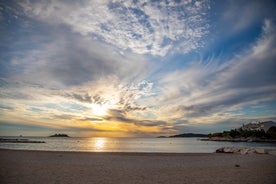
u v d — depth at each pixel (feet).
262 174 36.60
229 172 38.81
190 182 30.22
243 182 30.09
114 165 47.55
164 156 69.77
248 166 47.21
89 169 40.88
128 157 64.75
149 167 45.21
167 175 35.60
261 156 72.18
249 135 587.27
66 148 164.66
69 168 41.50
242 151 87.56
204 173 37.68
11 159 53.36
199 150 156.46
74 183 28.73
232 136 635.66
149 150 150.61
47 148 159.94
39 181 29.43
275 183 29.45
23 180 29.81
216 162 55.11
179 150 153.58
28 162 48.88
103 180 30.96
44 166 43.32
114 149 160.04
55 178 31.63
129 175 35.32
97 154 72.33
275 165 48.98
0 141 262.67
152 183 29.48
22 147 164.35
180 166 47.29
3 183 27.84
